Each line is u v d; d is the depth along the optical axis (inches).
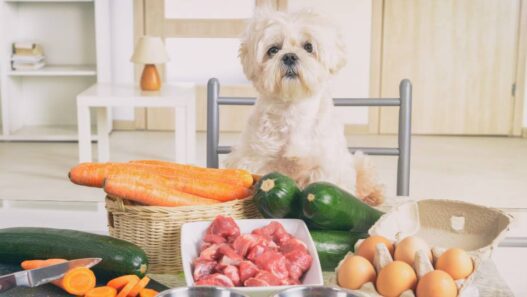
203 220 50.6
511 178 185.0
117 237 51.3
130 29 241.4
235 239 46.1
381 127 246.2
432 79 242.8
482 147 225.0
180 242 48.0
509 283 53.6
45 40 242.4
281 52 78.1
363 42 242.1
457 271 40.4
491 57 240.5
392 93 244.5
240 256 44.2
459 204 50.2
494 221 49.3
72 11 241.3
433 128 245.6
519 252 57.1
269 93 79.3
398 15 239.9
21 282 41.1
